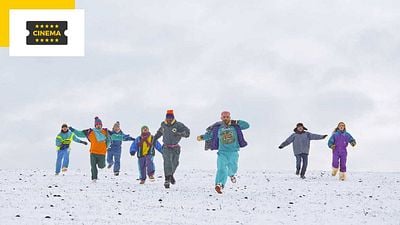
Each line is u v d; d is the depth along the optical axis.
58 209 23.89
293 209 25.00
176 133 30.69
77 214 22.88
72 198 26.67
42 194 27.66
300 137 36.56
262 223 22.11
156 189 30.31
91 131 33.53
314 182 33.88
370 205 26.25
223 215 23.44
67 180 34.06
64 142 37.94
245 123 28.97
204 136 29.38
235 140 28.83
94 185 31.53
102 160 33.59
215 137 29.02
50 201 25.75
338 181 34.62
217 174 28.77
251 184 32.81
